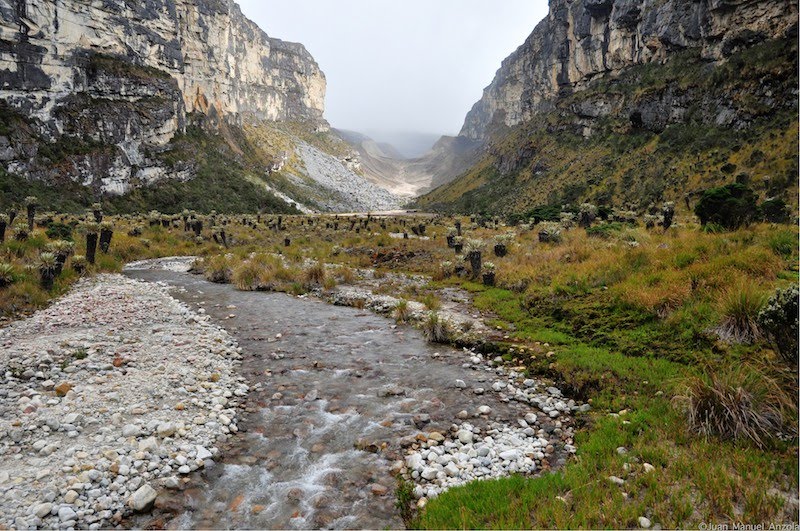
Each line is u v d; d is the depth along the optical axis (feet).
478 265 61.57
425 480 19.24
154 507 17.62
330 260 86.79
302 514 17.35
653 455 17.99
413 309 47.50
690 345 27.58
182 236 123.13
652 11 476.54
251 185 511.40
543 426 23.57
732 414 18.49
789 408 18.79
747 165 264.11
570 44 636.89
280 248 104.27
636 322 32.91
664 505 14.89
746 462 16.60
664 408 22.00
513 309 43.96
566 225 109.09
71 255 70.49
